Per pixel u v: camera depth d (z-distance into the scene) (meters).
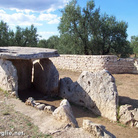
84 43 19.48
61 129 4.02
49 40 36.88
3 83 7.41
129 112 5.73
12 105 5.74
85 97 7.20
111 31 19.17
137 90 9.31
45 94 8.67
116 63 13.38
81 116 6.33
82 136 3.70
